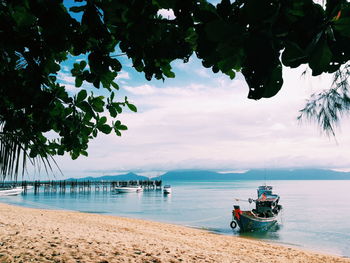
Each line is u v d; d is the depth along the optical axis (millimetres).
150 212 42969
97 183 91125
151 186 110000
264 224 27750
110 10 1716
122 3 1620
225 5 1290
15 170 2762
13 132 2738
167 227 24672
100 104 2785
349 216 40750
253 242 19875
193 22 1460
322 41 1066
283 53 1077
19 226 12422
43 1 1702
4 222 13453
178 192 105625
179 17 1458
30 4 1702
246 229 26938
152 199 68188
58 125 2695
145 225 24422
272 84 1099
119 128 2961
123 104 2857
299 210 48812
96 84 2480
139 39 1663
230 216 38781
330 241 24500
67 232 12383
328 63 1083
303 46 1056
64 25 1773
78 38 1914
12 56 2240
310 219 37781
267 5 1000
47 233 11070
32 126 2693
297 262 13672
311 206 56125
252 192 105938
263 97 1118
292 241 24109
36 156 2910
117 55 2152
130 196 77375
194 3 1415
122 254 8633
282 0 1032
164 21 1660
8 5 1815
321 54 1077
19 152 2785
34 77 2193
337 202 66000
